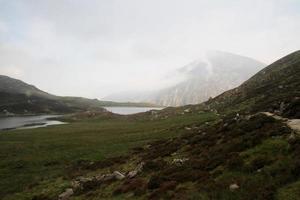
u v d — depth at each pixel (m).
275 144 20.78
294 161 16.70
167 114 137.88
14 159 58.94
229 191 16.62
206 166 22.97
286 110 31.73
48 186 36.59
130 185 25.14
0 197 35.88
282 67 121.31
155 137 68.00
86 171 41.62
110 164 42.03
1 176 47.03
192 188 19.47
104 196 25.11
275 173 16.70
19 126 163.75
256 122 28.70
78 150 63.91
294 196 13.79
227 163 21.06
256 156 20.28
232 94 123.69
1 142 83.81
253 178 17.14
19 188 38.75
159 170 27.88
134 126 106.50
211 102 133.88
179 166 25.66
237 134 28.28
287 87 72.81
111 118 180.25
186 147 35.22
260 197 14.66
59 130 111.62
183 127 71.56
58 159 56.19
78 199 26.70
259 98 80.62
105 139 77.62
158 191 20.86
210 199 16.56
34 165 53.31
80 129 111.31
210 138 33.09
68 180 37.91
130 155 46.16
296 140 19.59
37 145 75.00
